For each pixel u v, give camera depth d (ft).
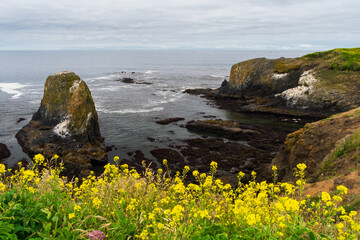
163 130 111.14
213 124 111.55
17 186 15.44
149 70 425.69
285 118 133.49
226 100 176.86
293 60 170.19
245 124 121.90
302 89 144.77
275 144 95.25
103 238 11.62
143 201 17.52
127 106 153.99
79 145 85.35
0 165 16.89
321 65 152.97
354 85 133.39
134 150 89.35
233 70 185.47
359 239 12.30
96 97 178.29
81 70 408.05
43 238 10.35
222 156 84.12
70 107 91.15
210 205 16.05
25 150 84.64
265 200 16.10
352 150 45.11
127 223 13.53
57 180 15.88
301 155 55.16
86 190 18.54
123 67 492.95
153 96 187.52
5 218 11.07
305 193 37.52
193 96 190.49
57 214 12.33
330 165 45.91
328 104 131.03
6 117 122.11
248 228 12.09
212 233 12.96
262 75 169.07
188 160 81.51
